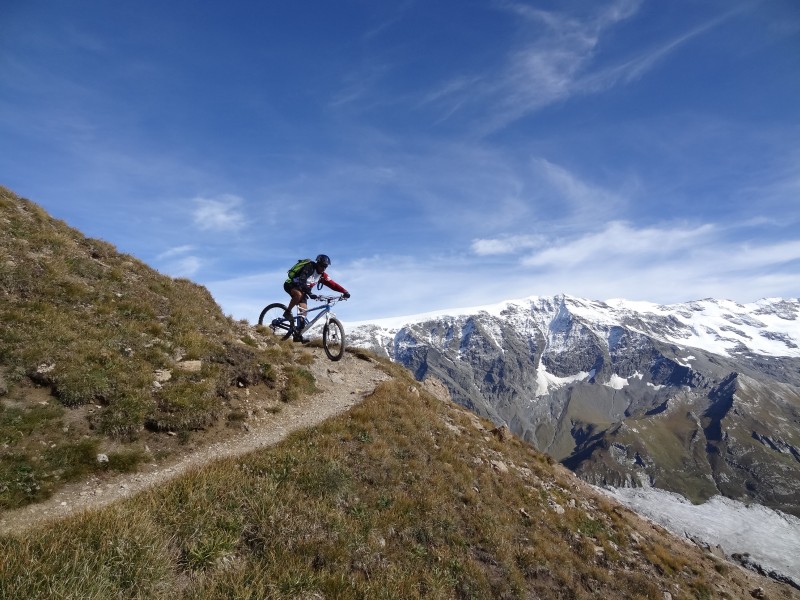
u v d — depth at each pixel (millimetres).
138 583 7586
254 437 15008
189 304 20969
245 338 21078
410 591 10328
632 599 16516
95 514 8781
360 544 11047
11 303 14594
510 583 13594
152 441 13031
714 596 21188
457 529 14359
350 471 13953
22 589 6668
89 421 12445
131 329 16172
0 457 10367
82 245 21016
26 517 9359
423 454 17625
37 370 12758
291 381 19516
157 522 9180
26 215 20016
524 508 18609
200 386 15250
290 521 10492
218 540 9047
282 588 8680
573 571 16312
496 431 28328
